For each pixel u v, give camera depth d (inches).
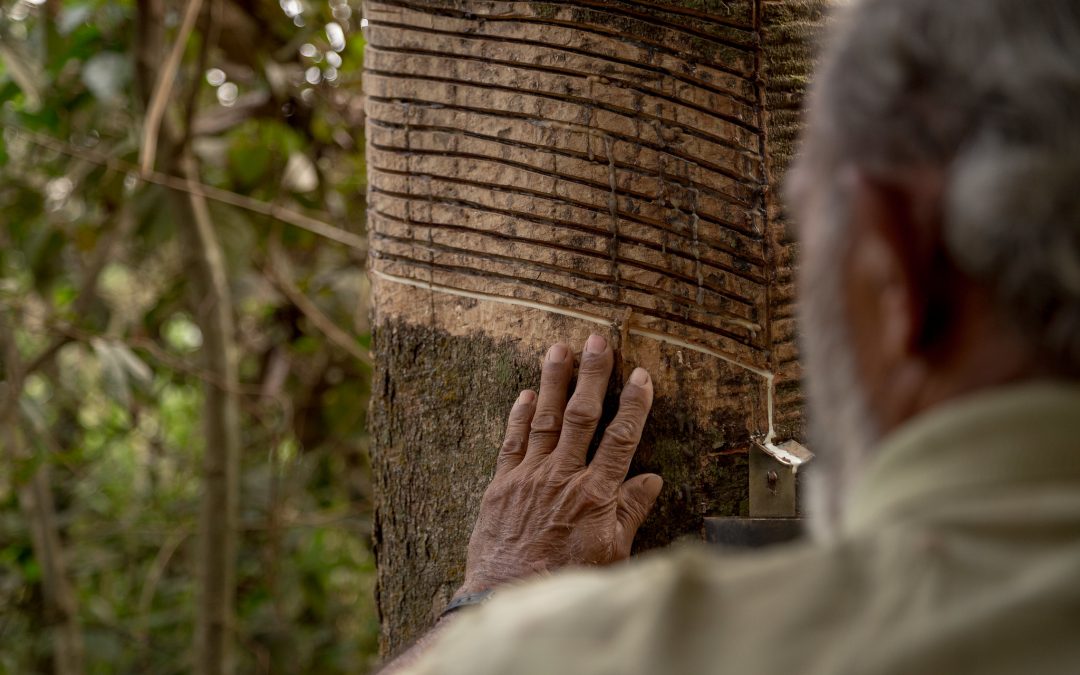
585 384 41.7
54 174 113.4
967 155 18.4
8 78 95.6
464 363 45.0
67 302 131.5
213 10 91.4
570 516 40.8
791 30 42.8
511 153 43.4
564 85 42.5
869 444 20.6
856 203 19.8
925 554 17.6
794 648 17.7
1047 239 17.5
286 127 106.0
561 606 20.1
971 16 18.8
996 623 16.7
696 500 42.2
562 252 42.7
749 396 42.4
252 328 139.0
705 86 42.1
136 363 92.3
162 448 139.9
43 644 126.2
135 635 129.3
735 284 42.3
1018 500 17.6
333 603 144.6
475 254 44.4
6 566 126.6
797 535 36.7
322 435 121.4
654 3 42.1
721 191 42.2
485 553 41.6
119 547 135.4
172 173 93.0
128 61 91.0
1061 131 17.6
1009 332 18.3
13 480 95.4
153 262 140.5
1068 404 17.8
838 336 20.8
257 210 90.9
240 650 124.0
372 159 47.3
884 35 19.8
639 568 20.6
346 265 124.3
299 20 103.6
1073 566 16.8
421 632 46.4
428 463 46.2
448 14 44.5
